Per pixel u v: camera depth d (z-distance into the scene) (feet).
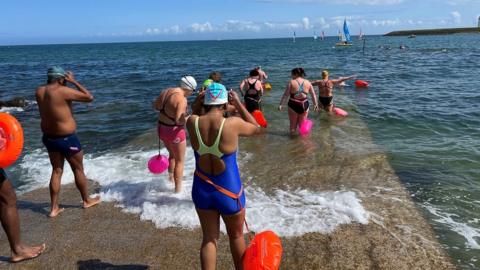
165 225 15.35
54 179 16.19
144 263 13.02
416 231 14.60
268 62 127.03
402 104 41.29
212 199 10.30
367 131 29.96
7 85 79.92
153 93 59.16
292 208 16.40
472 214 16.05
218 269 12.46
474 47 181.98
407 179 19.80
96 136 31.53
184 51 296.30
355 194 17.92
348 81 61.77
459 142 26.76
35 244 14.35
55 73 14.87
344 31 264.52
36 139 31.17
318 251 13.34
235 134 10.25
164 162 18.52
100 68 130.82
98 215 16.49
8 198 12.73
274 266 10.25
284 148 25.48
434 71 76.54
